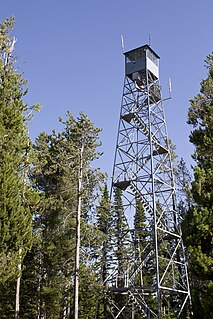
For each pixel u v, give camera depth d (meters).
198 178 17.12
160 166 27.06
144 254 33.06
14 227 16.17
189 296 24.48
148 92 28.17
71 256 28.06
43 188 29.61
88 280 25.09
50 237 27.94
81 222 26.92
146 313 24.12
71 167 26.59
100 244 27.30
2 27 21.27
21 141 19.06
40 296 29.28
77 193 25.89
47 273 30.25
